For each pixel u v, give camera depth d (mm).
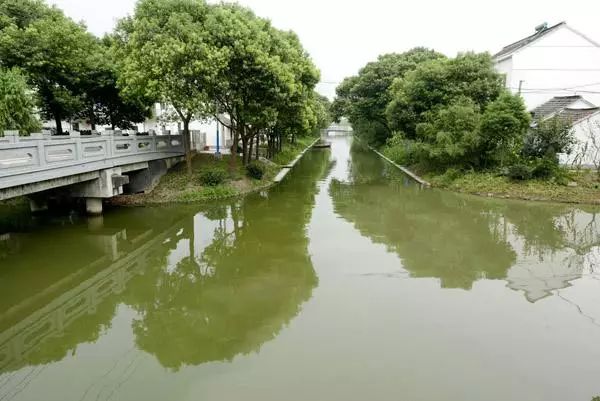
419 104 23219
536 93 26078
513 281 8812
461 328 6777
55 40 16391
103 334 6734
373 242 11445
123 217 14000
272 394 5176
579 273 9281
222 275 9141
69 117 19188
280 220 13828
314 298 7914
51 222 13227
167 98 14883
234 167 19156
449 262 9930
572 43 25375
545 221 13797
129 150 14695
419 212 15031
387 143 38875
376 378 5480
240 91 16281
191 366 5820
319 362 5848
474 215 14586
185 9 15477
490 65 22391
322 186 20891
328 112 55281
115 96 18984
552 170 17625
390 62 38344
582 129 19734
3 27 16672
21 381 5492
